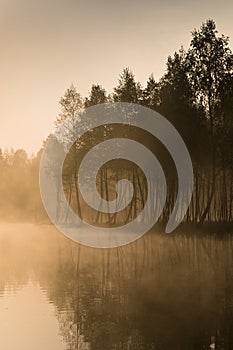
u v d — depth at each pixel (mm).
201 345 17203
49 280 30391
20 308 22875
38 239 63219
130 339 18000
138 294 25281
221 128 67000
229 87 65062
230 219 73000
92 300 24250
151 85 77375
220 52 65500
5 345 17781
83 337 18484
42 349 17375
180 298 24062
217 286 27062
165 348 17047
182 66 68125
